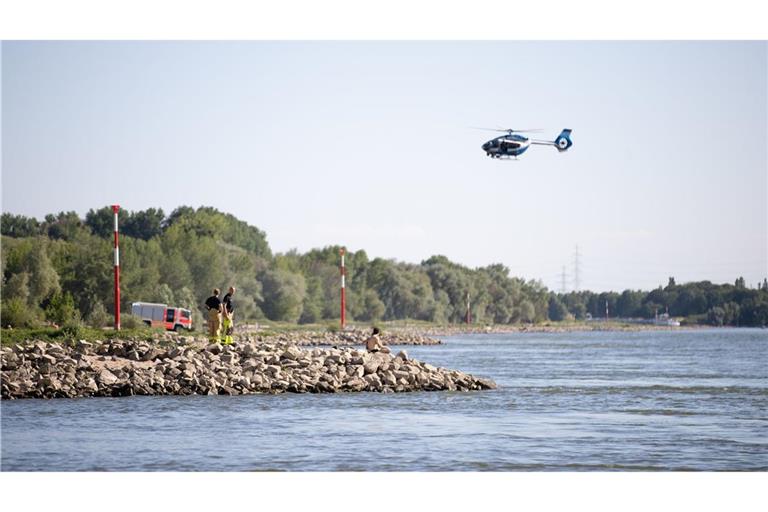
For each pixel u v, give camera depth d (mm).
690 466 115562
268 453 121375
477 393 197750
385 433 137125
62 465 113688
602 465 115875
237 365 196875
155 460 116750
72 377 182625
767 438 136250
